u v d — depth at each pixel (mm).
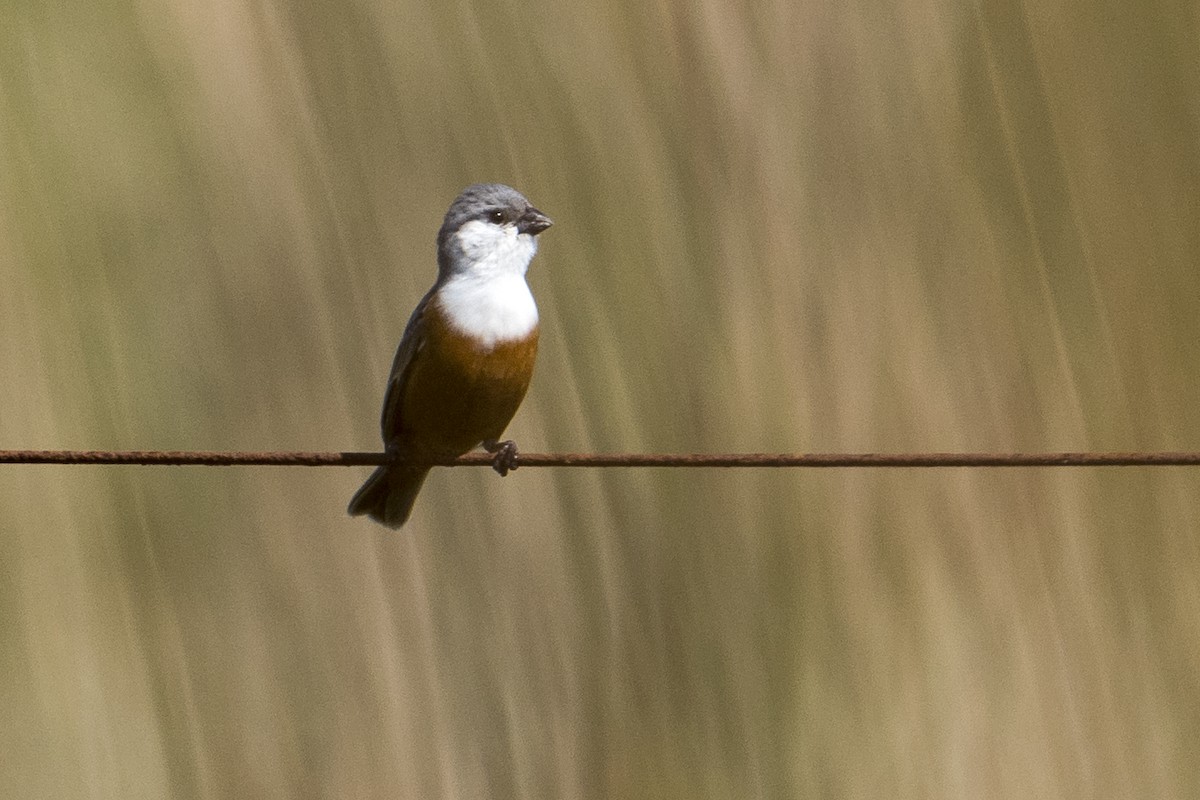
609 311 11578
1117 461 7617
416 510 11586
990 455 7539
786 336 11484
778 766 10617
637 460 7605
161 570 12156
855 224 11906
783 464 7547
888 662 10812
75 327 12938
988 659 10875
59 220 13320
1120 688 10930
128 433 12695
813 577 10953
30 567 12094
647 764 10680
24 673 11797
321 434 12516
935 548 11070
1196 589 11180
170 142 13594
